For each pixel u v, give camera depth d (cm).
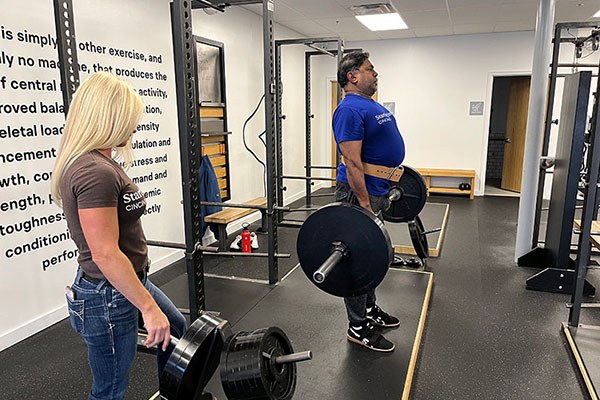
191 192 230
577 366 236
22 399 216
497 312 305
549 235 375
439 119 754
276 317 282
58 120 289
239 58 511
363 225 190
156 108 384
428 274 351
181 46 217
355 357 235
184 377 148
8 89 256
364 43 765
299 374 220
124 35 344
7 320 264
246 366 143
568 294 335
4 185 257
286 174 677
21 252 270
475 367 239
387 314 271
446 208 627
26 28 265
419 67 745
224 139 488
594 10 531
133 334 147
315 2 495
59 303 297
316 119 785
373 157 229
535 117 374
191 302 239
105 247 125
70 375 236
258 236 508
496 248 451
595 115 241
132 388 222
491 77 715
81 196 124
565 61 660
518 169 755
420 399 212
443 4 508
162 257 404
